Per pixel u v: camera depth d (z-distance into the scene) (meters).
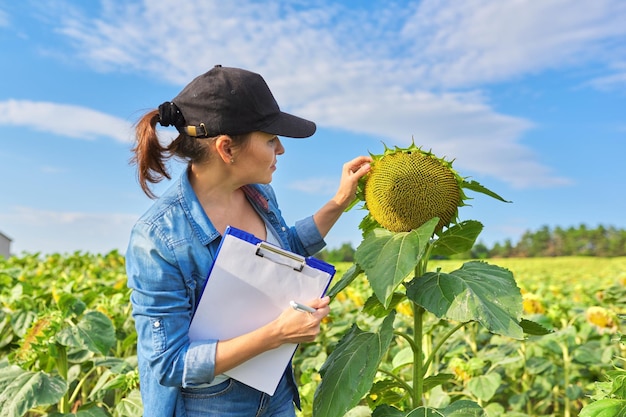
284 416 2.52
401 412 2.33
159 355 2.17
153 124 2.38
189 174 2.46
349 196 2.44
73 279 7.15
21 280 6.60
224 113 2.23
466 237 2.45
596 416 1.92
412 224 2.23
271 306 2.22
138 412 3.30
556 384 4.87
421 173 2.18
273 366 2.28
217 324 2.23
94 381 4.64
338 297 7.62
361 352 2.25
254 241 2.20
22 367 3.39
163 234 2.25
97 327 3.44
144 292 2.22
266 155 2.34
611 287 6.79
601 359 4.67
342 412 2.13
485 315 2.09
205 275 2.28
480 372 4.00
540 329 2.37
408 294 2.28
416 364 2.48
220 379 2.32
